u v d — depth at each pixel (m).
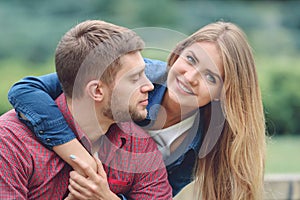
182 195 5.41
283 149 12.38
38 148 3.95
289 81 16.00
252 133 4.73
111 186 4.19
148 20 22.50
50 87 4.27
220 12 23.92
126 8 22.28
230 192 4.85
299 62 18.17
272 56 21.19
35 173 3.94
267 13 24.83
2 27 20.03
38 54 19.83
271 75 16.09
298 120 15.73
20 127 3.98
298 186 7.59
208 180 4.88
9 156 3.88
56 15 21.44
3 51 19.59
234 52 4.52
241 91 4.62
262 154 4.83
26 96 4.01
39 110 3.95
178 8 23.50
